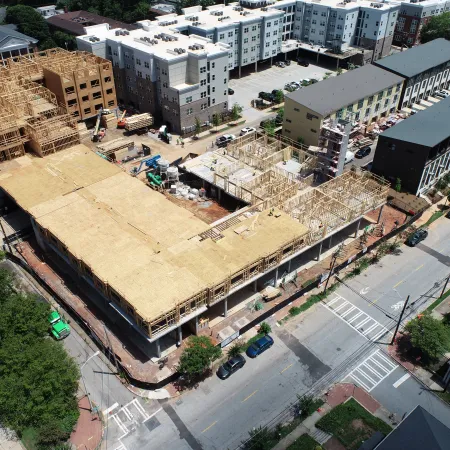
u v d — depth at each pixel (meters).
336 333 68.25
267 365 63.56
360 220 83.00
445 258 82.38
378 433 52.97
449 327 67.44
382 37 168.38
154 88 122.31
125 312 62.75
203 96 120.75
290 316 70.62
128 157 108.25
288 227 73.75
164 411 58.00
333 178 88.75
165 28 142.25
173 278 63.88
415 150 91.38
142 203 80.00
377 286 76.19
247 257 67.69
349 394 60.03
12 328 61.12
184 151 112.81
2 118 93.38
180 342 65.00
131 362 62.97
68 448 52.91
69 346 65.88
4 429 55.75
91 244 70.12
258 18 150.12
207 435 55.47
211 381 61.62
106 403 58.75
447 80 147.25
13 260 80.94
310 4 168.25
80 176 87.19
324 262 79.75
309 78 156.75
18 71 118.38
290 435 55.41
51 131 96.38
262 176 89.69
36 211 77.00
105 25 141.00
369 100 119.50
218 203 94.12
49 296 73.94
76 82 114.62
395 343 66.88
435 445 47.34
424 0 184.75
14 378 54.94
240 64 153.62
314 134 109.31
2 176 86.38
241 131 120.44
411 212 91.06
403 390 60.78
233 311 70.31
